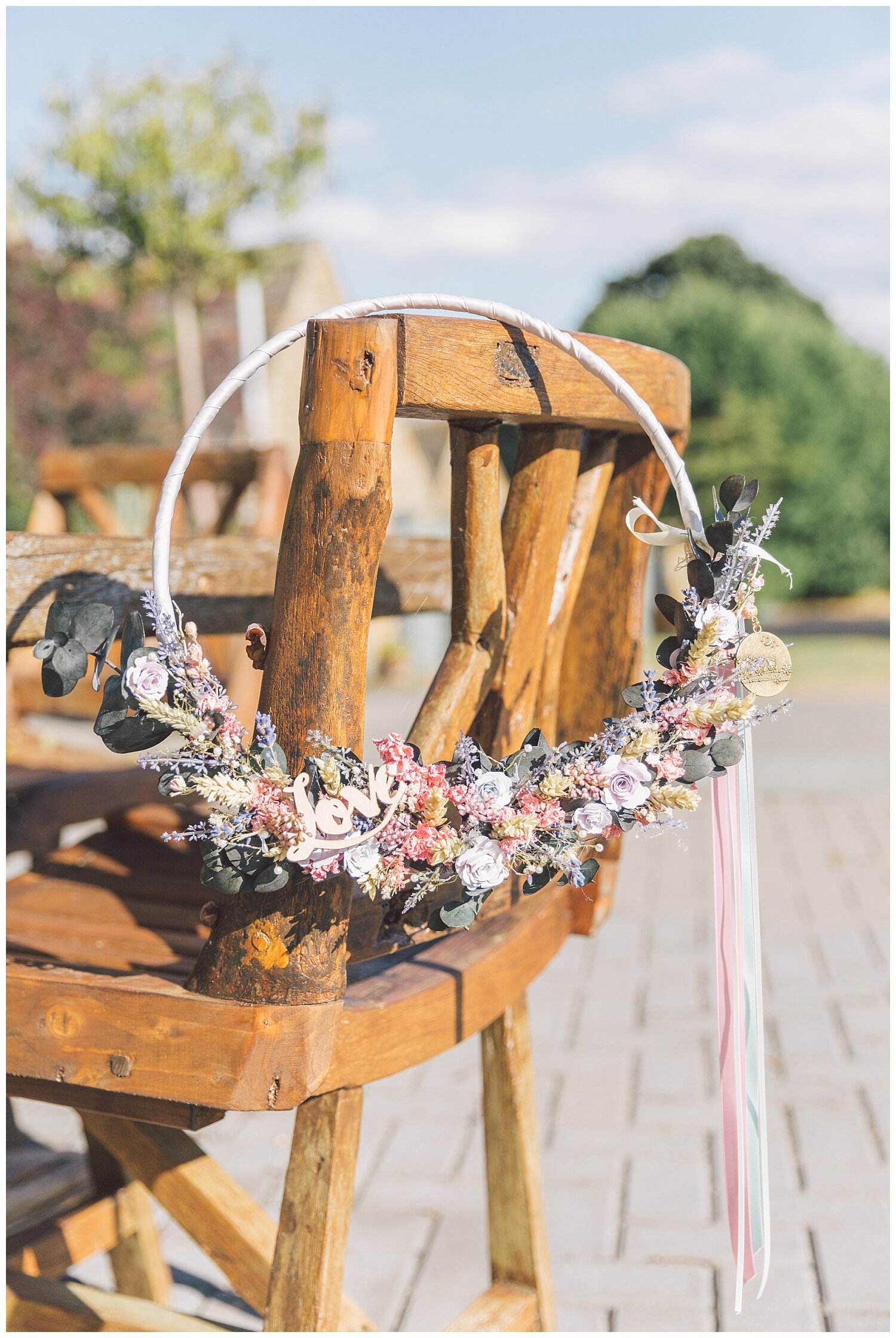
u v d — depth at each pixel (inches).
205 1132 104.6
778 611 807.1
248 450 121.5
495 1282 63.7
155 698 35.0
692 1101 106.0
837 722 351.3
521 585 46.8
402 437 567.5
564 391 43.8
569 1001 130.4
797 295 1130.0
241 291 472.4
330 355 36.3
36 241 406.3
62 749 104.3
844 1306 76.7
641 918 160.7
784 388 739.4
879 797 239.8
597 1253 83.6
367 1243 86.0
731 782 46.4
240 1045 39.0
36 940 52.0
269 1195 92.4
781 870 184.2
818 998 129.3
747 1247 46.2
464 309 39.8
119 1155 60.9
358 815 36.4
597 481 52.9
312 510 36.8
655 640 539.8
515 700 47.7
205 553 66.9
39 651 35.9
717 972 46.6
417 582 84.7
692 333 731.4
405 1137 102.2
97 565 58.3
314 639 37.0
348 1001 45.0
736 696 40.8
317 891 38.8
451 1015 48.8
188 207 374.0
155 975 45.5
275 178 375.6
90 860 64.8
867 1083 108.7
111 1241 74.9
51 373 419.5
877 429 795.4
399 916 45.3
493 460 43.5
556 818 37.6
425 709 44.4
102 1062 41.1
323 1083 41.8
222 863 35.4
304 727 37.2
